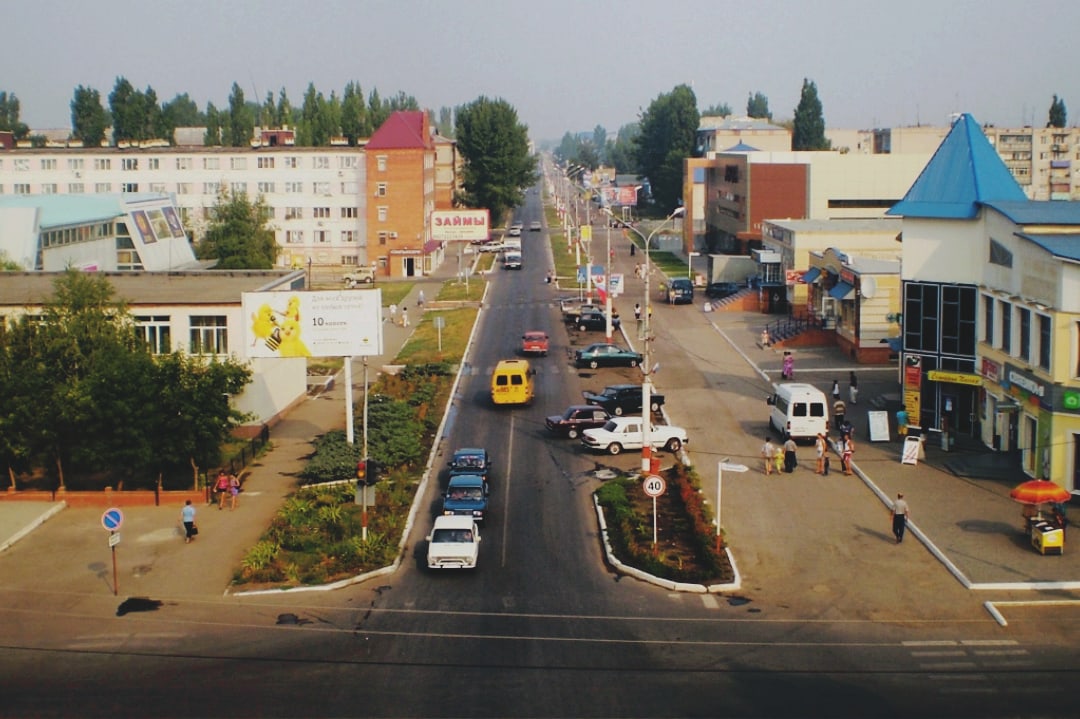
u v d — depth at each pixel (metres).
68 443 45.34
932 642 30.27
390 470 48.69
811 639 30.52
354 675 28.06
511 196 170.12
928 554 37.69
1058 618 32.12
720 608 33.12
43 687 27.45
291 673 28.25
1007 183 52.31
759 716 25.20
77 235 91.75
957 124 54.50
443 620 32.25
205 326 55.12
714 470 48.09
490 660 29.03
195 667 28.80
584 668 28.39
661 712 25.50
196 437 44.94
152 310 54.88
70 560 38.41
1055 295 42.59
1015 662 28.77
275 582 35.84
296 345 50.22
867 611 32.78
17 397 44.34
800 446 51.84
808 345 76.88
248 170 133.50
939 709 25.61
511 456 51.62
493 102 168.62
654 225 184.12
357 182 132.00
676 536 39.81
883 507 42.81
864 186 119.81
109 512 34.84
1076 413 42.03
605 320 86.50
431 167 140.38
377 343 50.12
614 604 33.53
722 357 73.94
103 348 46.28
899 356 61.03
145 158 134.75
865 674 27.91
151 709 25.95
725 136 183.50
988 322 50.56
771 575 35.91
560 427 54.97
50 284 61.12
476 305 102.69
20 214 82.94
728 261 109.25
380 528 40.84
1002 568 36.00
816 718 25.09
